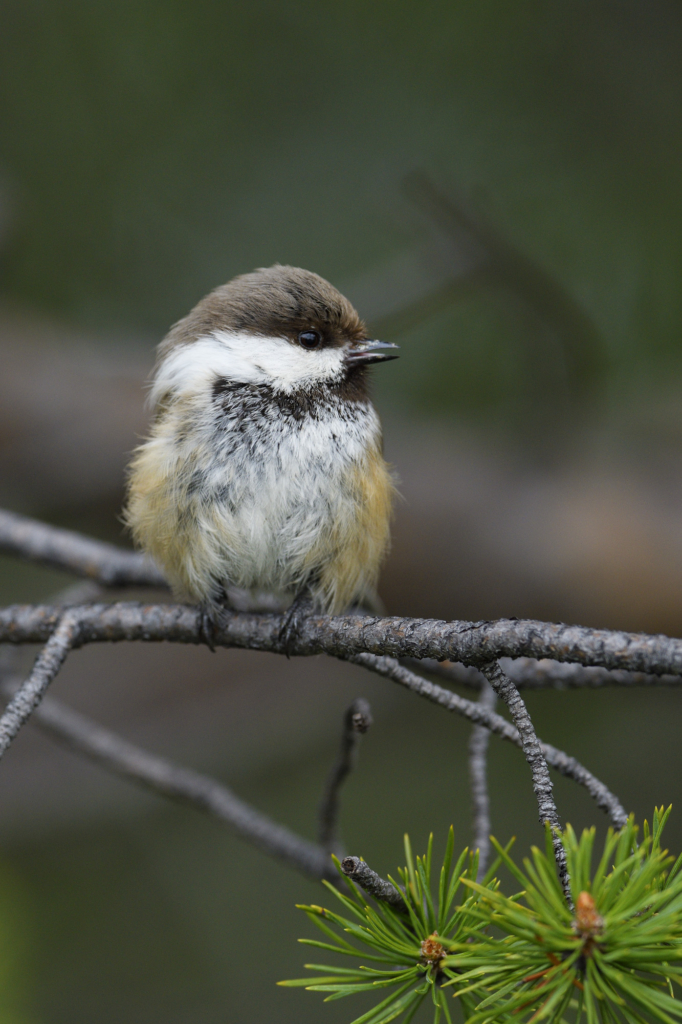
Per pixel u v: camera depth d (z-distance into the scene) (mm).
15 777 10445
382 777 10320
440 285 9984
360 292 10125
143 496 6148
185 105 11344
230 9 11336
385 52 11234
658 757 9680
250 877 9844
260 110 11336
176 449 6098
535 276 9633
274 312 6426
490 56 11109
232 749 11109
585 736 9836
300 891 9688
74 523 11688
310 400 6289
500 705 9914
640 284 10664
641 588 10273
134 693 11516
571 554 10438
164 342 6758
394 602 10930
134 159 11383
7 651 7297
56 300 11555
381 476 6418
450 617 10859
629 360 10695
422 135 11062
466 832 9586
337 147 11219
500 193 10844
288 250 11148
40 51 11328
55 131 11375
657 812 3754
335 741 11008
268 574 6242
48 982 8945
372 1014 3467
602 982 3174
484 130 10984
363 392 6605
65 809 10336
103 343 11453
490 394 11312
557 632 3910
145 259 11414
